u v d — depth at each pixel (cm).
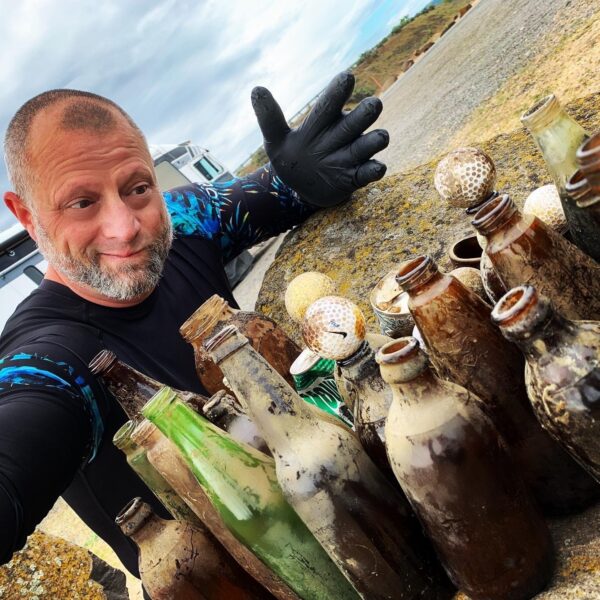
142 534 43
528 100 246
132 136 78
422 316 39
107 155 73
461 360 38
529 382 33
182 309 88
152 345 82
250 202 107
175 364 83
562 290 38
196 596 42
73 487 74
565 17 293
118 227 74
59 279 82
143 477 47
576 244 43
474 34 483
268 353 61
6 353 78
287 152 103
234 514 39
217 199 105
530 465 38
